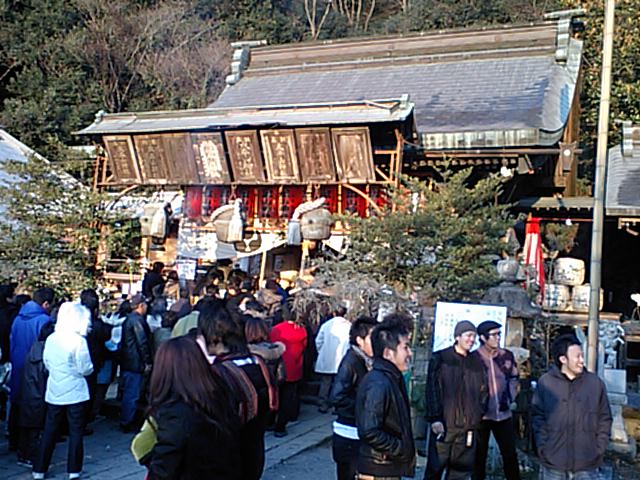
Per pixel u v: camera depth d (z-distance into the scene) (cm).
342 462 475
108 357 784
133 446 310
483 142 1248
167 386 294
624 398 852
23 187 1259
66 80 2905
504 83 1628
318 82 1898
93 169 1453
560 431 466
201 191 1370
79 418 578
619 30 2002
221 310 360
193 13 3578
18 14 3136
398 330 398
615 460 763
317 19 4100
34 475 575
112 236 1302
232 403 312
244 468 358
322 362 871
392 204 1063
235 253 1346
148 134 1299
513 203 1396
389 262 923
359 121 1125
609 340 1007
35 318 655
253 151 1227
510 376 589
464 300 860
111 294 1227
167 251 1445
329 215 1164
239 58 2053
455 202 952
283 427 767
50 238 1244
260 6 3797
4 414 784
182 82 3234
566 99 1539
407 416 392
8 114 2681
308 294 925
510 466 577
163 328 778
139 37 3191
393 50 1892
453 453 515
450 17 3419
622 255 1723
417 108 1565
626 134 1672
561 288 1270
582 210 1393
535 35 1741
